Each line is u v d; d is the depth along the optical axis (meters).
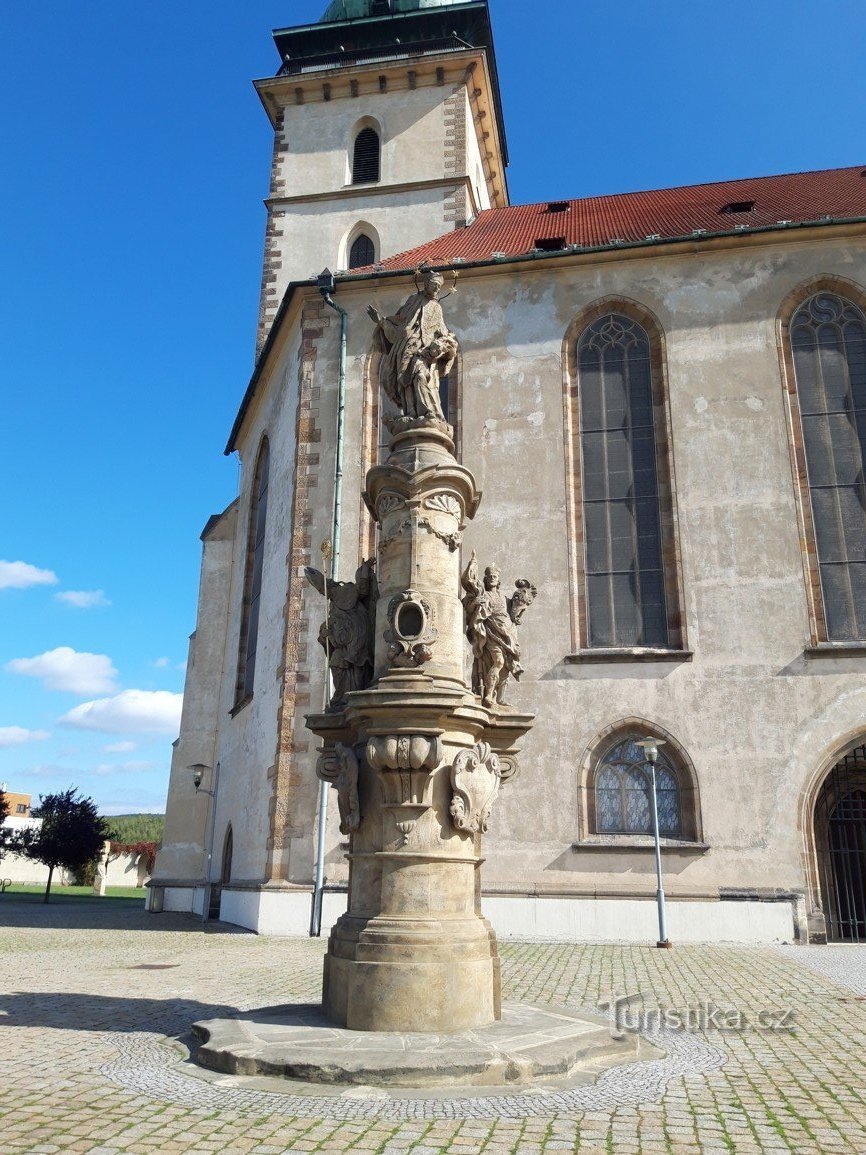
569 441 24.08
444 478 10.29
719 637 21.78
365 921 8.84
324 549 19.88
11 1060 8.04
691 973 14.03
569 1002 11.12
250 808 25.98
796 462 22.84
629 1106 6.73
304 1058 7.42
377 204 36.97
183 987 12.47
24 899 45.59
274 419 30.02
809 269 24.09
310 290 26.80
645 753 21.06
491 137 41.03
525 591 10.85
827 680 21.09
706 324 24.19
